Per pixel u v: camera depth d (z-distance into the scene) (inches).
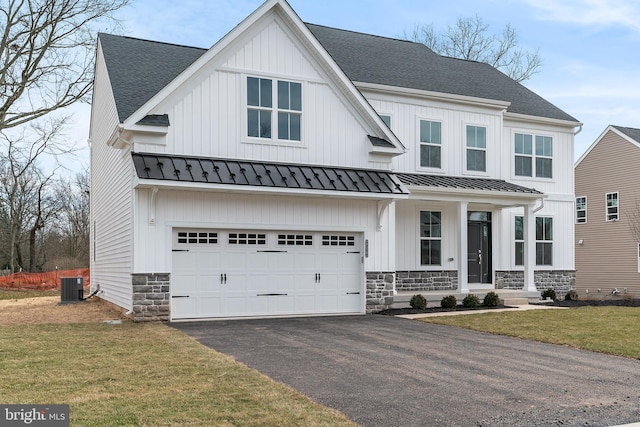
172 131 552.4
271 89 602.9
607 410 255.3
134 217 534.6
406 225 753.0
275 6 594.9
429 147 778.2
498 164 822.5
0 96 944.9
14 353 362.0
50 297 951.6
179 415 230.5
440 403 262.2
